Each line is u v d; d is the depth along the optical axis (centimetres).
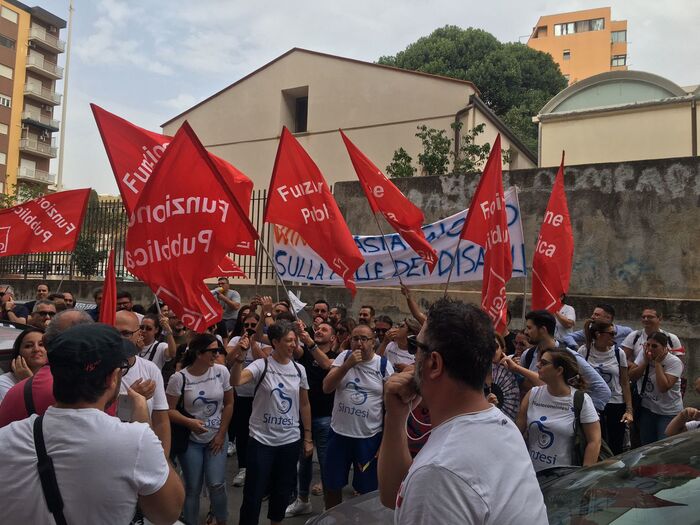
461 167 1572
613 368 624
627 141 1410
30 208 748
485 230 597
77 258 1458
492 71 3384
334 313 792
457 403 186
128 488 203
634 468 288
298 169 623
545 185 995
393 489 211
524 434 421
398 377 212
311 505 575
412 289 1066
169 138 555
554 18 7275
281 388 483
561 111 1534
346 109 1933
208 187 507
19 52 4662
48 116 4931
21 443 203
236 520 537
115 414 317
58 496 197
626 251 934
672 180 913
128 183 524
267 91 2064
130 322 430
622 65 7062
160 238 492
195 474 471
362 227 1145
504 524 162
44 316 615
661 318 857
